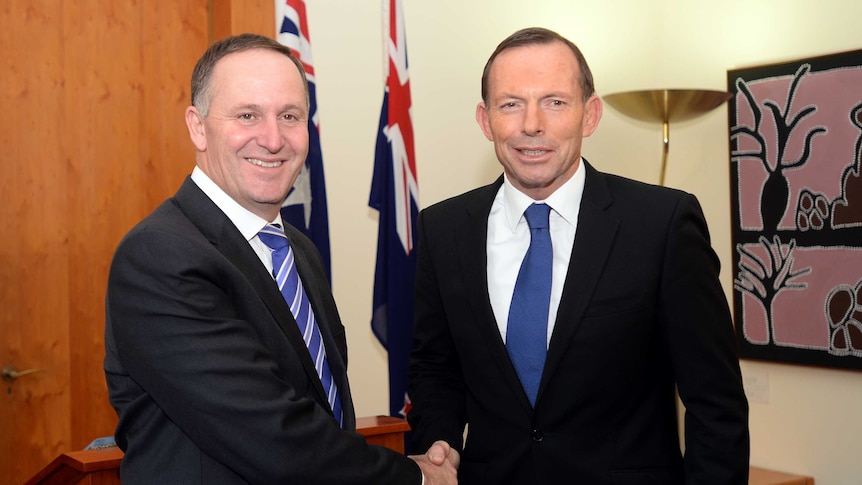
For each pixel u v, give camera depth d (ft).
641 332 5.51
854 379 11.89
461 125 13.50
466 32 13.51
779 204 12.57
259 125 5.04
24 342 10.00
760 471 12.70
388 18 12.57
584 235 5.66
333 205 12.21
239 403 4.45
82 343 10.41
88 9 10.46
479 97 13.67
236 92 5.02
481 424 5.87
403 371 11.14
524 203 5.85
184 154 11.25
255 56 5.12
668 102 11.94
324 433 4.66
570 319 5.50
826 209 12.03
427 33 13.14
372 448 4.99
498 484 5.69
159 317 4.52
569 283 5.57
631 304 5.49
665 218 5.59
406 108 11.50
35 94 10.07
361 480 4.78
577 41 14.34
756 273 12.86
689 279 5.50
